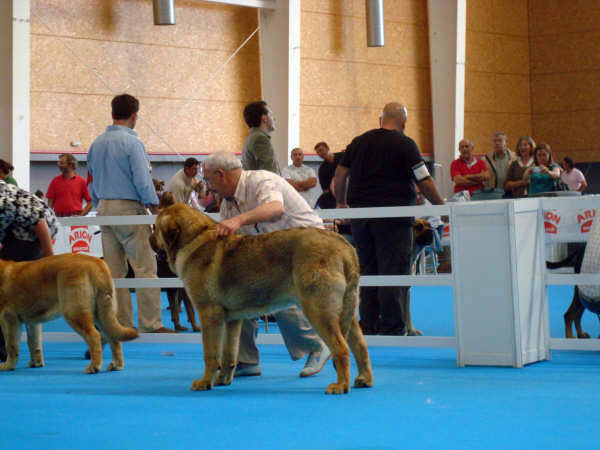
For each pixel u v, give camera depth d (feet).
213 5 57.57
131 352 23.22
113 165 24.03
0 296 19.29
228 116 58.39
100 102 53.11
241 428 12.24
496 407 13.56
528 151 41.47
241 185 16.67
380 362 19.94
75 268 18.86
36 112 50.70
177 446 11.15
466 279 18.88
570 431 11.61
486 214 18.53
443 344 20.16
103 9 53.21
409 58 67.92
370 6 62.08
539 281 19.24
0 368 19.67
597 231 20.68
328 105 63.72
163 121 55.67
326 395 15.03
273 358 21.39
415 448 10.74
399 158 22.35
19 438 11.84
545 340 19.45
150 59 55.11
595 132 72.59
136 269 24.26
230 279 15.40
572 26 72.95
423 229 26.66
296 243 14.94
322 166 45.73
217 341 15.93
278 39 59.11
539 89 74.43
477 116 72.18
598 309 20.49
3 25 46.80
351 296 15.08
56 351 24.02
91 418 13.30
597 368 18.15
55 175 51.60
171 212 16.03
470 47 71.72
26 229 20.49
